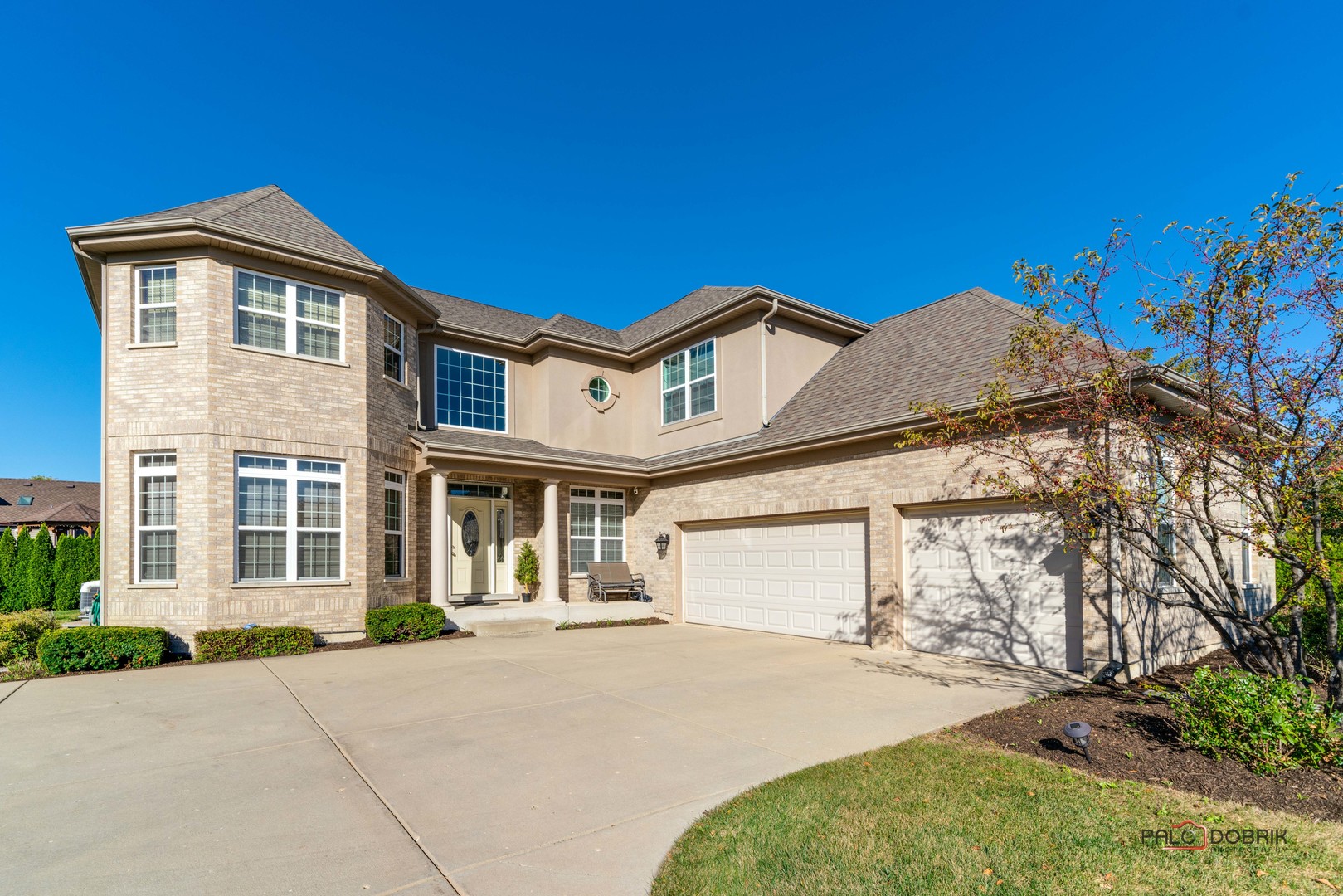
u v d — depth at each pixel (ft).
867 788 16.26
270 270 39.40
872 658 34.14
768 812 14.85
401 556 46.14
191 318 37.29
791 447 41.47
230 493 37.14
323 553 40.19
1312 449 18.35
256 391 38.40
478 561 52.85
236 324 38.32
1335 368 17.66
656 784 16.92
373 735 21.22
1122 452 22.50
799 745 20.01
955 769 17.56
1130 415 22.07
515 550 53.98
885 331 51.44
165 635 34.37
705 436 51.96
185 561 36.24
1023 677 28.84
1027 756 18.65
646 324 65.26
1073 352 25.30
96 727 22.26
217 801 15.88
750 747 19.83
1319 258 17.62
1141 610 28.58
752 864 12.51
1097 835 13.50
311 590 39.40
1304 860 12.45
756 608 45.70
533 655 35.81
